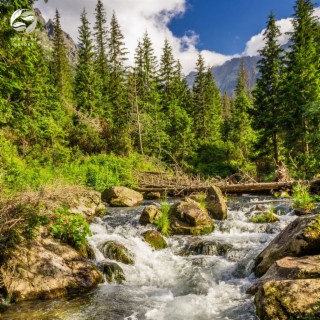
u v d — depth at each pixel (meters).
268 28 31.75
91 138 32.06
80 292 6.36
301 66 26.62
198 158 41.00
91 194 12.80
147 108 43.72
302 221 6.62
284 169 21.28
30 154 20.48
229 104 86.06
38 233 7.32
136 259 8.10
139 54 57.62
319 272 4.84
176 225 10.30
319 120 23.28
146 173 24.73
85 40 49.12
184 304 5.80
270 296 4.51
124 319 5.24
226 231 10.48
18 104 14.45
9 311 5.42
